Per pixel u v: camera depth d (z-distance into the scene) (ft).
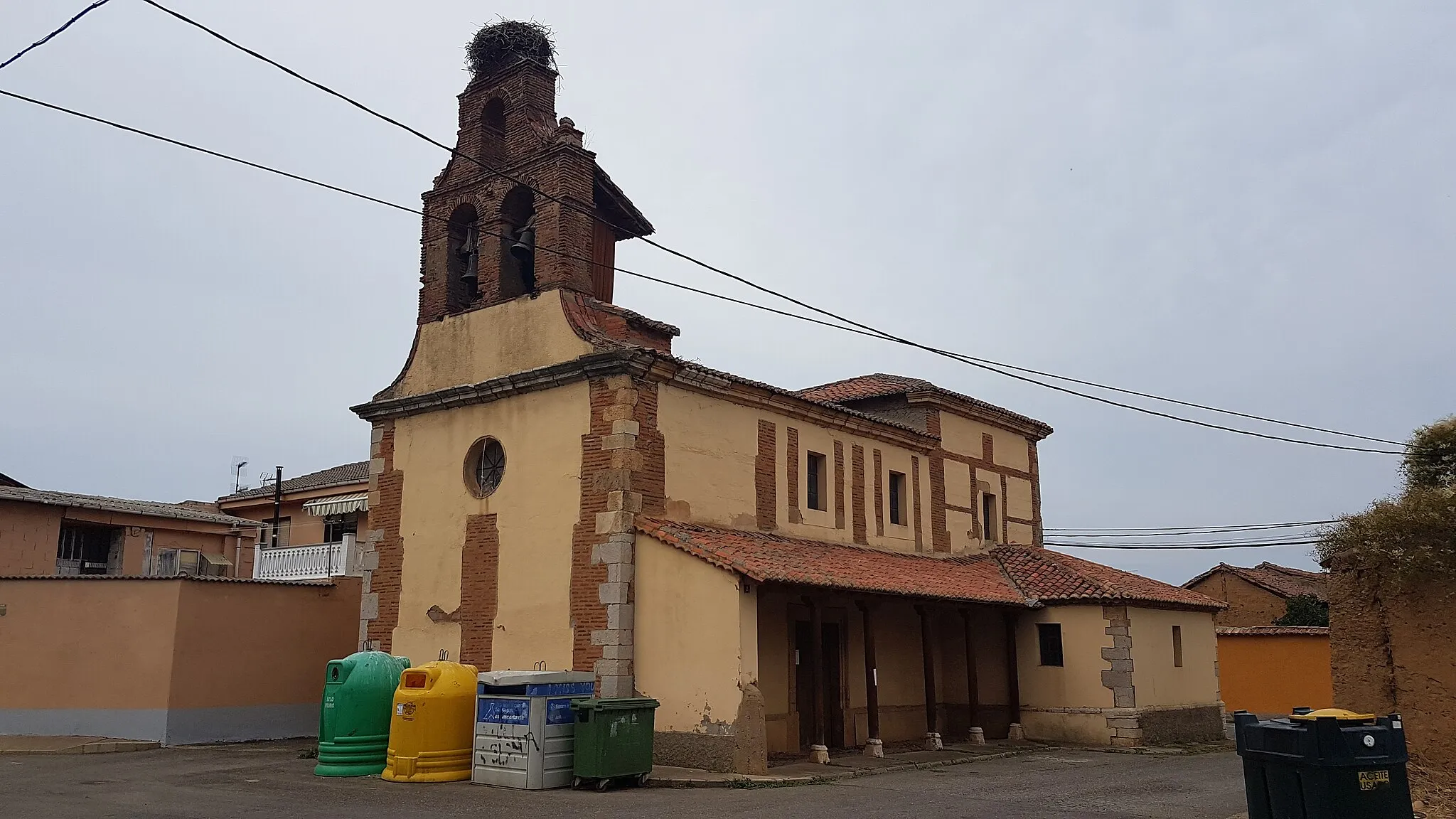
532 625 59.67
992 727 80.18
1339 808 24.11
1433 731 31.89
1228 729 101.96
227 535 99.71
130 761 58.70
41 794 45.01
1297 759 24.72
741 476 66.18
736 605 53.47
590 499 58.49
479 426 65.41
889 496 80.69
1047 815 41.83
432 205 72.28
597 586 57.16
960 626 82.23
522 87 68.49
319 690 75.36
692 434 62.80
